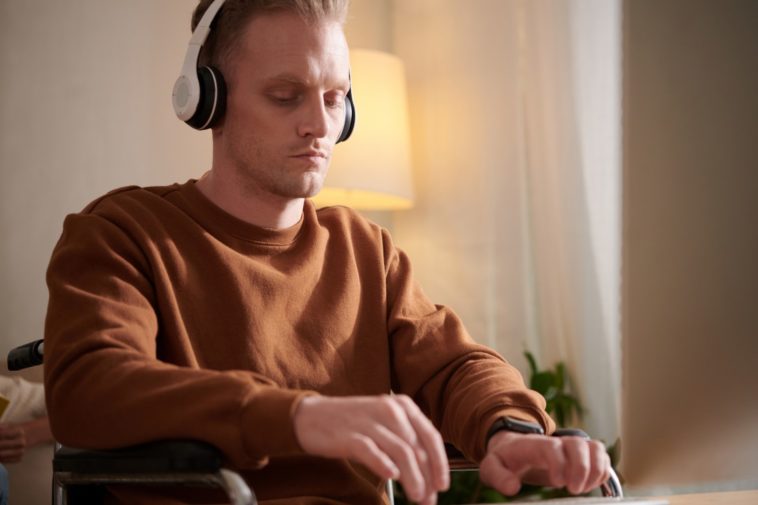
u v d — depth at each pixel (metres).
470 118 2.66
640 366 2.27
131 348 0.88
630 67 2.31
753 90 2.24
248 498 0.73
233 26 1.06
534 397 1.01
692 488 2.21
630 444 2.26
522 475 0.91
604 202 2.38
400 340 1.16
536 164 2.52
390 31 2.88
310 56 1.02
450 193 2.68
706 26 2.28
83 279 0.96
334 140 1.08
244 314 1.04
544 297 2.49
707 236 2.25
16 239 2.15
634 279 2.28
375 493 1.07
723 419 2.21
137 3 2.37
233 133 1.06
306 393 0.76
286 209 1.10
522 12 2.56
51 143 2.21
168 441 0.78
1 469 1.59
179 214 1.06
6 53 2.17
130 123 2.33
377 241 1.21
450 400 1.07
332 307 1.11
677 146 2.28
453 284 2.65
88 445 0.83
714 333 2.22
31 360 1.08
